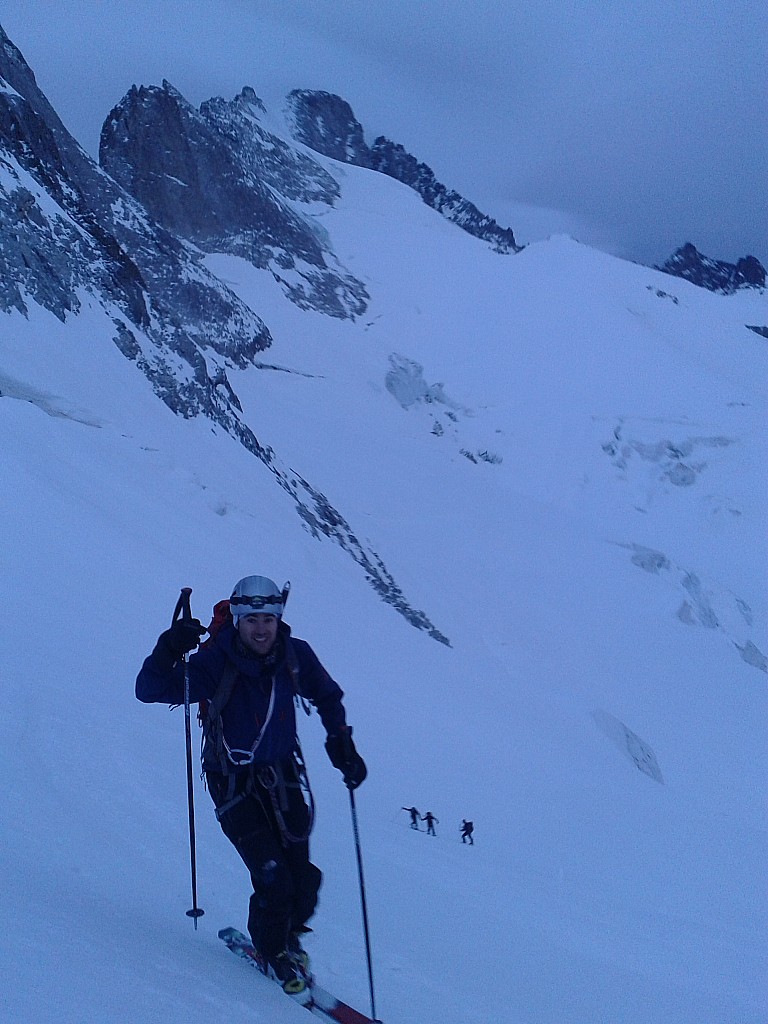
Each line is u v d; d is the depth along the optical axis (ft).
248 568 91.81
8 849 14.61
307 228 382.22
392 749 60.90
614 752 101.55
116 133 337.72
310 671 13.06
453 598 153.99
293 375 261.85
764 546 250.57
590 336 346.74
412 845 37.91
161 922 13.46
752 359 371.76
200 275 247.50
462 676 101.81
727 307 414.62
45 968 8.64
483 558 188.24
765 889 55.16
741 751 128.57
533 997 18.70
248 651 12.52
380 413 267.80
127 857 17.33
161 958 11.00
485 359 328.49
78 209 149.38
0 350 101.86
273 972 12.21
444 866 35.14
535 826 54.24
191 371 142.31
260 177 411.54
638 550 211.41
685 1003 24.18
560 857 48.52
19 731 26.17
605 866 49.88
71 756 25.52
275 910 12.14
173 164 336.08
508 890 34.12
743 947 37.70
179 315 230.68
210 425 134.21
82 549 63.77
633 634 170.91
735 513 262.26
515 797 60.08
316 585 102.89
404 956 18.67
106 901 13.46
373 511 194.59
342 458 220.64
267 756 12.60
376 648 92.27
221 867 19.16
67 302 122.93
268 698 12.58
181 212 329.52
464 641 134.72
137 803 22.94
